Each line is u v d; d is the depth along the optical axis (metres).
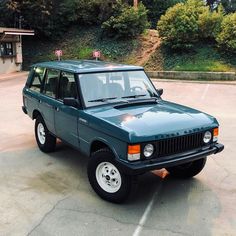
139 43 24.52
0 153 6.84
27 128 8.87
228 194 5.03
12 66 24.05
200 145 4.81
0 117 10.19
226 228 4.12
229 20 21.52
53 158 6.52
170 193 5.05
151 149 4.31
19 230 4.08
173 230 4.07
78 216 4.38
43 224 4.20
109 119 4.64
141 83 5.90
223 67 20.25
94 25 27.97
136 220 4.29
